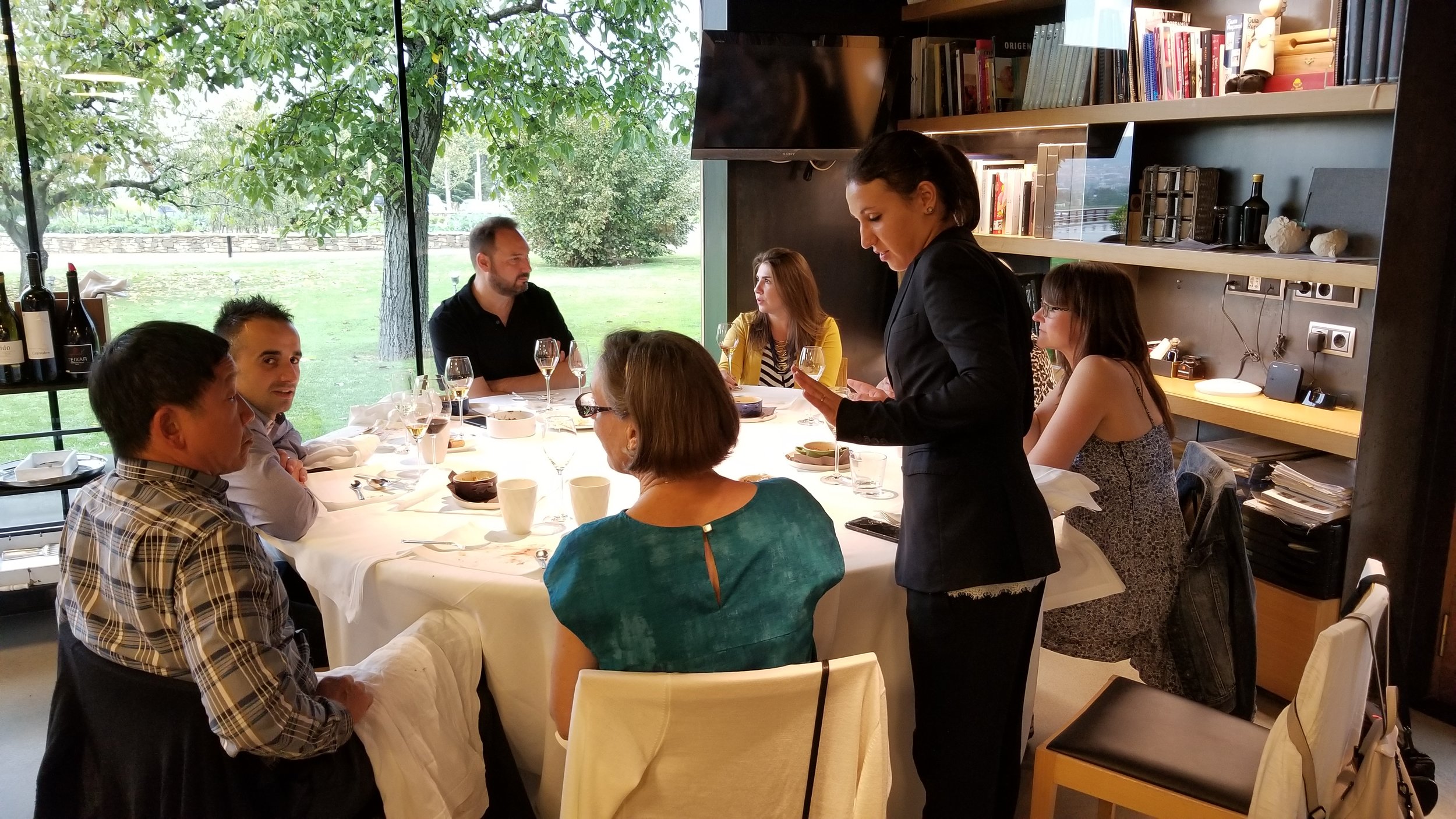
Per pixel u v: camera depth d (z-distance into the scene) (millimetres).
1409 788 1664
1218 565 2314
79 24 3531
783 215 4590
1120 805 1726
